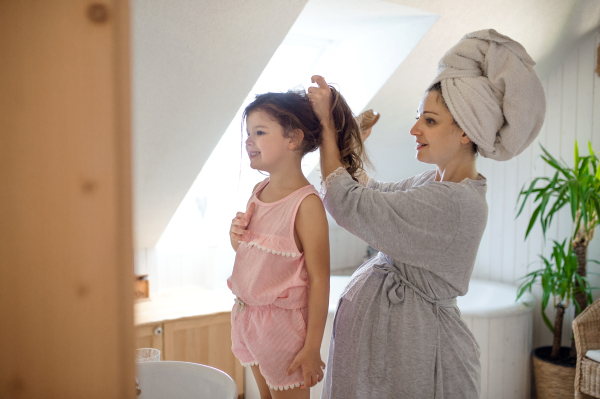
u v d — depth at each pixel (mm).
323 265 979
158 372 1215
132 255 496
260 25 1915
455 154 1162
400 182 1421
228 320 2609
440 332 1104
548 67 3098
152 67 1927
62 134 478
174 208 2734
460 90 1081
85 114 478
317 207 989
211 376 1175
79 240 485
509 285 3332
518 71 1085
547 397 2643
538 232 3264
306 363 942
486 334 2561
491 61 1088
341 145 1115
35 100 476
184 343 2486
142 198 2570
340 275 3848
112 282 492
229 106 2244
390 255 1103
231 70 2070
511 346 2619
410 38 2414
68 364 491
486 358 2568
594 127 2949
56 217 483
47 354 491
